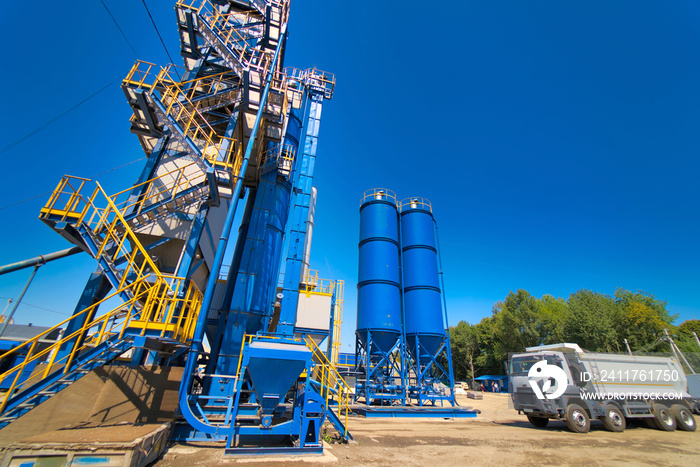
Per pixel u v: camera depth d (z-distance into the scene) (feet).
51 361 26.30
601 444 38.58
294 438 30.30
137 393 31.42
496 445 36.32
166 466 22.93
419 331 67.87
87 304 33.01
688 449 37.09
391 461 27.61
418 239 76.43
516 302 169.48
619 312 135.13
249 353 27.78
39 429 25.21
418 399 64.03
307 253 88.38
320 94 68.95
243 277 46.03
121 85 39.37
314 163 60.34
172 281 35.55
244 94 42.06
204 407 34.99
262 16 54.80
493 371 198.49
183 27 48.96
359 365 70.49
